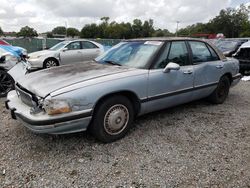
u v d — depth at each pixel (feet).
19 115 11.10
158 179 9.55
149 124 14.55
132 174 9.84
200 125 14.60
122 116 12.41
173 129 13.96
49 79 11.91
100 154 11.22
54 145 11.93
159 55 13.80
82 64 14.75
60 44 40.40
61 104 10.38
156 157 11.02
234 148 11.95
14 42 72.13
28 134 13.02
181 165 10.45
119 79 11.98
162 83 13.61
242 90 23.91
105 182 9.36
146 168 10.22
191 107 17.81
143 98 12.96
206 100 18.92
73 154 11.19
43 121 10.17
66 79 11.66
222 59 18.03
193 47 15.97
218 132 13.71
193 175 9.80
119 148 11.76
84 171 9.98
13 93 13.53
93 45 41.42
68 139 12.51
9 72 19.65
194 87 15.64
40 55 36.55
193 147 11.97
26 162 10.52
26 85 11.85
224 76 18.26
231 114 16.56
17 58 22.04
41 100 10.57
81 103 10.79
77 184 9.22
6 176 9.61
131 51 14.82
